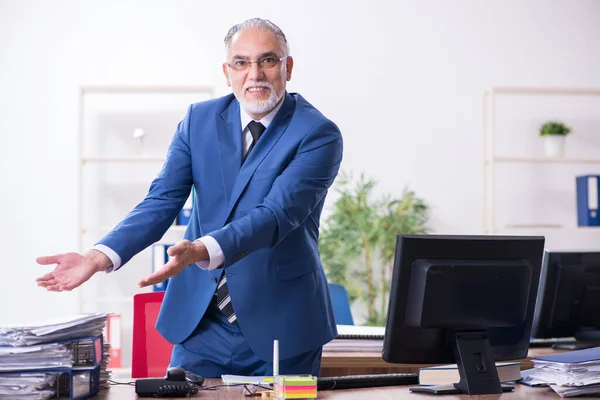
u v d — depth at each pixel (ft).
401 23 17.53
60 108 17.13
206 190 6.68
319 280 6.84
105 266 5.77
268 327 6.44
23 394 4.99
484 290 6.00
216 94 17.29
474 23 17.70
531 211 17.76
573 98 17.93
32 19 17.15
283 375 5.85
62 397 5.14
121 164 17.15
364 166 17.31
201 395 5.47
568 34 17.93
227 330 6.57
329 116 17.35
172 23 17.28
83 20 17.21
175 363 6.68
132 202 17.12
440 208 17.39
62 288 5.41
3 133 17.03
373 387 6.09
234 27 6.66
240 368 6.53
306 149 6.55
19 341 5.02
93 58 17.20
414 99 17.48
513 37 17.80
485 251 6.04
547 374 6.00
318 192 6.57
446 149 17.49
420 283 5.80
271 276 6.50
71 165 17.10
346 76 17.39
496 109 17.83
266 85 6.48
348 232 16.38
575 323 8.77
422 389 5.81
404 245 5.77
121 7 17.26
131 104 17.22
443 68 17.58
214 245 5.68
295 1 17.35
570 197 17.85
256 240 5.96
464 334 5.98
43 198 17.02
